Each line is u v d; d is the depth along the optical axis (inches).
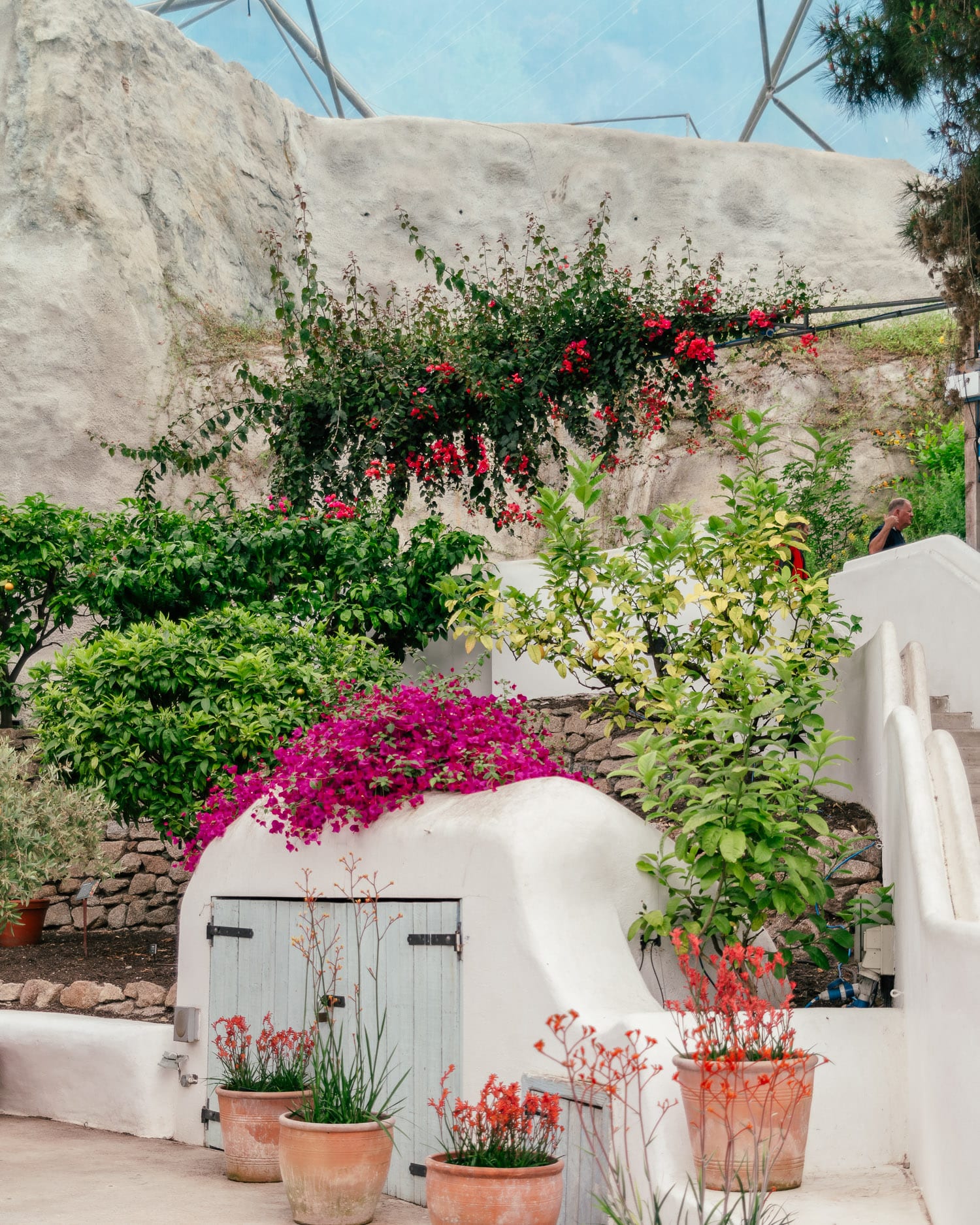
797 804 225.6
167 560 423.5
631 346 453.7
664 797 276.8
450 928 221.5
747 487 299.7
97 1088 302.4
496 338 472.7
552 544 297.0
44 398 692.7
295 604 437.1
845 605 420.2
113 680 332.8
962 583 353.1
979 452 431.5
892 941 225.0
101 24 784.9
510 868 210.4
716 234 912.3
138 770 327.3
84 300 713.6
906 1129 188.9
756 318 444.1
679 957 185.8
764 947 241.1
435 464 481.1
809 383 716.7
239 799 290.2
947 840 206.2
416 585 451.8
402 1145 227.9
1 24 772.0
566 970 201.5
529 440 476.4
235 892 279.4
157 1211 217.5
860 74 355.3
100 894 438.3
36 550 459.2
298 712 337.1
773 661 260.4
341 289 872.3
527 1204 176.6
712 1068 161.9
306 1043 244.2
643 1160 173.2
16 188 731.4
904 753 226.4
